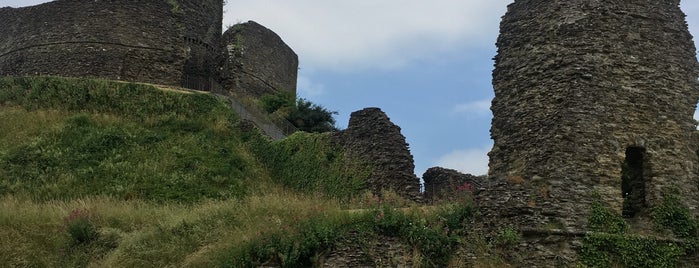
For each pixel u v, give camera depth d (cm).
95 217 1923
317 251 1553
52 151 2714
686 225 1689
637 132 1745
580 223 1608
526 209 1617
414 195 2250
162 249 1703
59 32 4009
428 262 1570
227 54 4328
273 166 2856
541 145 1719
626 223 1652
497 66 1933
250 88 4394
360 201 2195
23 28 4159
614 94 1752
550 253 1559
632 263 1585
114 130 2917
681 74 1838
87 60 3894
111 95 3192
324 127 3884
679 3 1905
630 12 1828
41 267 1706
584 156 1673
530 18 1878
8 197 2311
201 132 3027
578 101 1712
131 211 2006
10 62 4116
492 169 1861
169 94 3256
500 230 1617
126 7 3975
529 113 1786
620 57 1783
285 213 1778
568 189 1639
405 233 1602
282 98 4191
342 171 2484
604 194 1658
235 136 3081
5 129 2908
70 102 3152
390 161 2338
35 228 1838
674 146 1772
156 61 3953
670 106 1797
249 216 1800
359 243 1580
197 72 4116
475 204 1689
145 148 2819
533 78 1809
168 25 4050
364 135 2481
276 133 3428
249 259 1546
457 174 2539
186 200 2448
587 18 1792
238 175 2723
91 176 2569
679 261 1638
